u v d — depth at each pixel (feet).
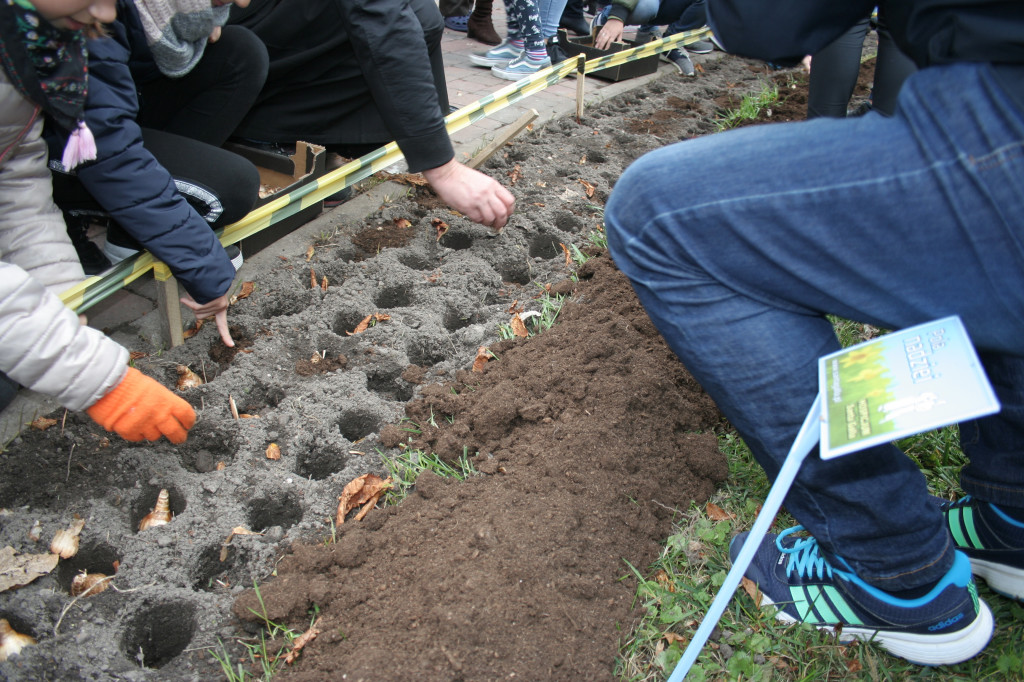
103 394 5.15
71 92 5.26
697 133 14.66
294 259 9.11
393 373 7.64
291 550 5.69
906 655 5.05
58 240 6.29
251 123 9.80
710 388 4.36
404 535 5.74
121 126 6.07
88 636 5.02
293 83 9.52
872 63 20.42
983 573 5.61
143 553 5.60
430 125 7.70
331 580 5.47
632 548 5.81
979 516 5.56
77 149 5.61
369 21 7.07
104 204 6.28
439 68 10.79
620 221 4.05
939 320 3.40
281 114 9.75
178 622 5.39
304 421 6.86
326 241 9.55
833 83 10.89
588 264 9.27
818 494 4.47
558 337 7.99
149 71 8.02
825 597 5.21
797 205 3.46
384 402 7.20
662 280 4.02
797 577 5.38
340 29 9.05
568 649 4.96
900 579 4.66
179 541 5.70
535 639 4.98
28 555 5.47
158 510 6.10
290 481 6.29
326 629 5.14
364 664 4.77
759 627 5.34
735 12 4.15
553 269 9.59
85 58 5.32
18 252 6.14
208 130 8.89
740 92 17.56
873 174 3.30
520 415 6.89
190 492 6.16
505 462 6.51
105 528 5.81
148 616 5.36
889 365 3.44
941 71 3.22
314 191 8.79
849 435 3.38
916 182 3.21
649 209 3.83
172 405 5.46
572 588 5.34
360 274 9.01
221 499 6.10
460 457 6.59
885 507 4.33
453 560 5.44
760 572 5.54
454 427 6.78
